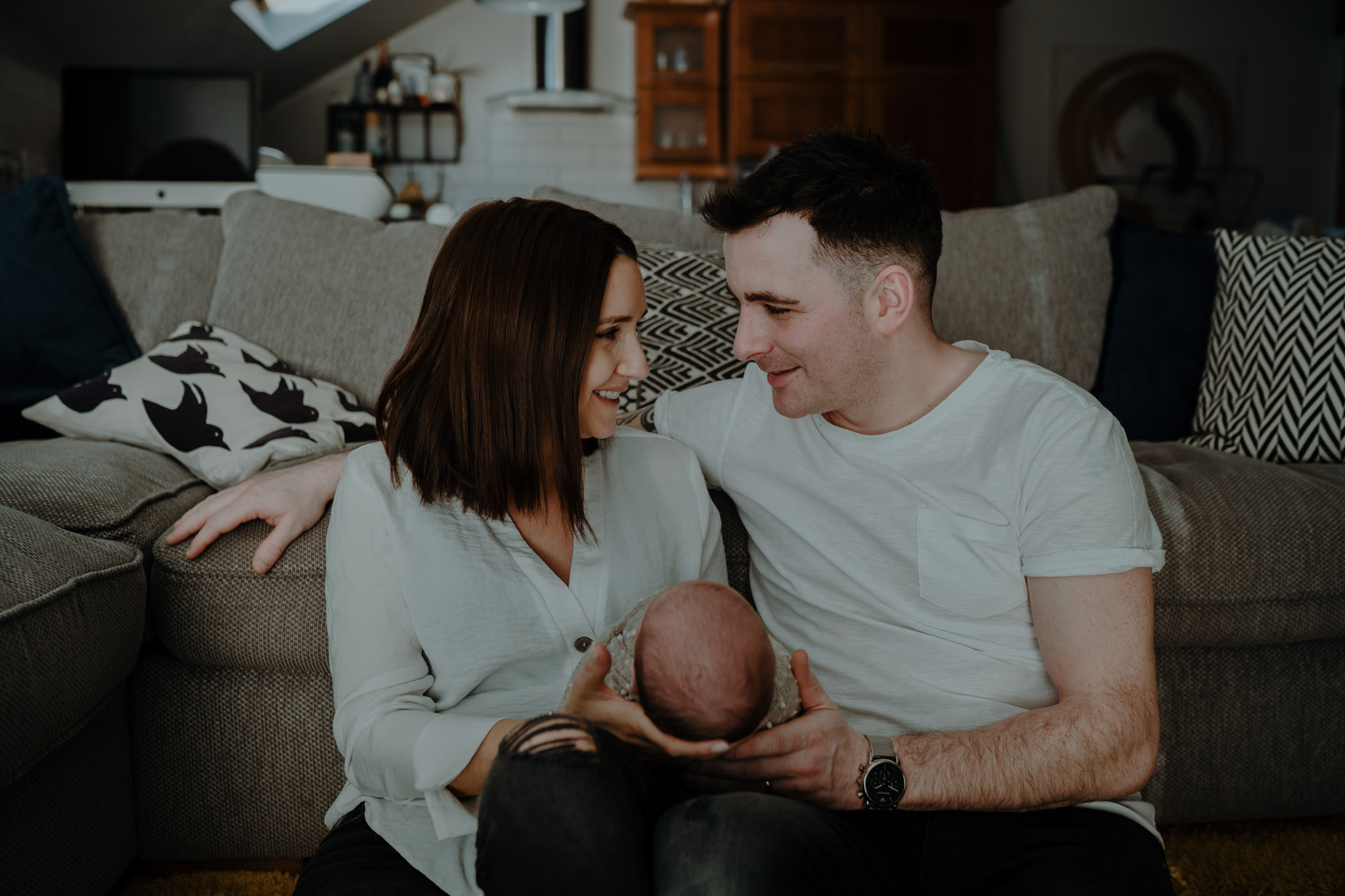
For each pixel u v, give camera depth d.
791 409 1.01
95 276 1.75
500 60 6.26
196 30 4.47
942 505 0.98
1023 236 1.83
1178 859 1.32
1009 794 0.81
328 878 0.82
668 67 6.05
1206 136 6.84
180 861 1.26
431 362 0.91
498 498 0.90
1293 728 1.36
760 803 0.71
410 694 0.87
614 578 0.96
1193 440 1.67
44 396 1.62
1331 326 1.58
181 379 1.50
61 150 4.27
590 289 0.87
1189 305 1.79
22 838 0.94
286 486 1.16
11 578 0.92
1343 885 1.26
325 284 1.74
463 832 0.77
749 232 0.94
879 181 0.92
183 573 1.12
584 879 0.63
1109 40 6.74
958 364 1.02
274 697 1.20
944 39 6.04
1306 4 6.86
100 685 1.01
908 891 0.79
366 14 5.46
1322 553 1.28
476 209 0.91
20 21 3.72
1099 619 0.88
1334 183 6.98
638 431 1.09
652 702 0.73
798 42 5.95
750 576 1.18
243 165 3.94
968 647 0.97
